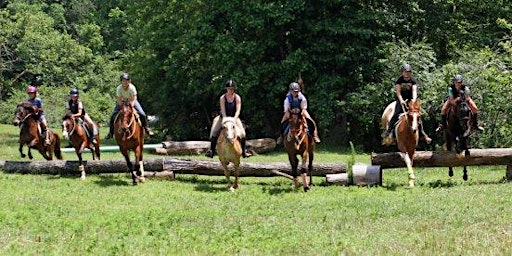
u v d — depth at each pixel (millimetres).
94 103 57188
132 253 9859
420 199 15648
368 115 30469
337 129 33312
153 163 19906
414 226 12094
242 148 18188
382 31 31656
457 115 18156
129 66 46656
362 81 31422
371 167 18625
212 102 37281
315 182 19469
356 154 29234
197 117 38969
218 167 19625
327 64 32094
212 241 10805
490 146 25938
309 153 18375
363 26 31328
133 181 18766
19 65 57344
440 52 35156
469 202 14914
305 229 12039
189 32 34281
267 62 33094
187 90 35969
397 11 32906
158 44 37719
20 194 16625
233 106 18062
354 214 13805
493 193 16234
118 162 20328
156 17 37906
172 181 19688
